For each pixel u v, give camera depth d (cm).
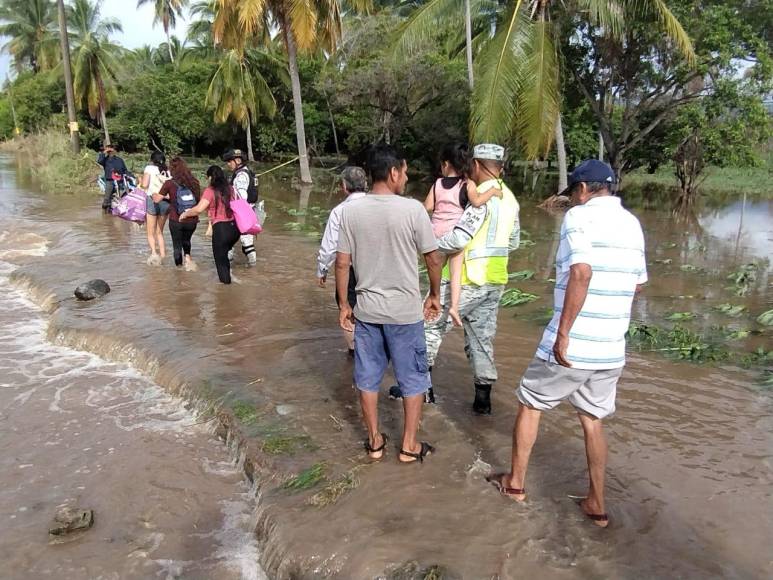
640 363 596
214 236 842
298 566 323
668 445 436
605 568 313
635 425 464
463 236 417
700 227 1576
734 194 2594
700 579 305
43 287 855
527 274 973
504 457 416
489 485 382
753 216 1817
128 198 1284
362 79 2638
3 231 1259
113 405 548
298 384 532
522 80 1527
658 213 1864
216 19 2259
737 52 1856
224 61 3441
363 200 380
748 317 758
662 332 684
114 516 398
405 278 380
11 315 788
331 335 656
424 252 383
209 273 927
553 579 305
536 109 1514
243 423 470
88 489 427
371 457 412
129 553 364
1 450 475
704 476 397
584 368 323
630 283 323
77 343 680
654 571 311
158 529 386
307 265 997
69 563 356
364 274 382
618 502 368
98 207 1611
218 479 435
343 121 3409
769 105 2031
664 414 484
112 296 802
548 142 1557
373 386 399
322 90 3005
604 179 321
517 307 796
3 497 418
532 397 345
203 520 393
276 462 414
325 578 314
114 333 670
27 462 459
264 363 582
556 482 388
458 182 454
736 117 2011
